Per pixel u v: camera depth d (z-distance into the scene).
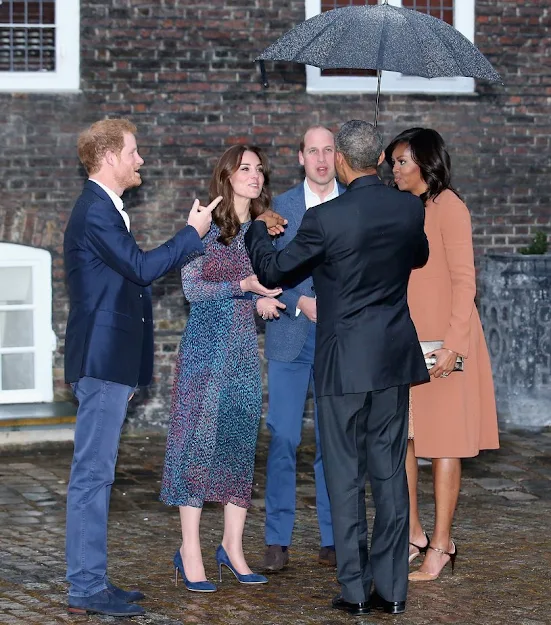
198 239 4.98
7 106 9.24
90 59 9.34
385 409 4.92
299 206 5.76
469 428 5.45
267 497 5.73
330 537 5.80
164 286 9.52
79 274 4.92
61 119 9.31
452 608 5.07
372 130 4.90
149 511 7.10
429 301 5.42
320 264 4.87
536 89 10.01
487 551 6.07
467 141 9.95
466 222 5.38
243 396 5.35
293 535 6.49
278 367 5.72
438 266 5.43
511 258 9.52
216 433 5.32
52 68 9.37
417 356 4.95
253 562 5.89
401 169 5.45
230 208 5.35
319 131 5.73
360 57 5.77
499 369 9.67
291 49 5.95
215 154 9.56
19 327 9.42
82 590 4.96
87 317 4.89
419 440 5.46
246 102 9.57
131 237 4.93
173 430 5.37
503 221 10.02
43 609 5.04
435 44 5.79
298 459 8.62
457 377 5.43
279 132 9.63
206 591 5.32
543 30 9.99
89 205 4.90
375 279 4.84
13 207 9.27
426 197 5.43
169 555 6.06
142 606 5.09
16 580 5.52
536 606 5.11
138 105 9.42
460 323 5.29
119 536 6.47
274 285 4.91
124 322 4.91
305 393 5.76
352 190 4.87
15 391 9.41
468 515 6.95
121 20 9.36
